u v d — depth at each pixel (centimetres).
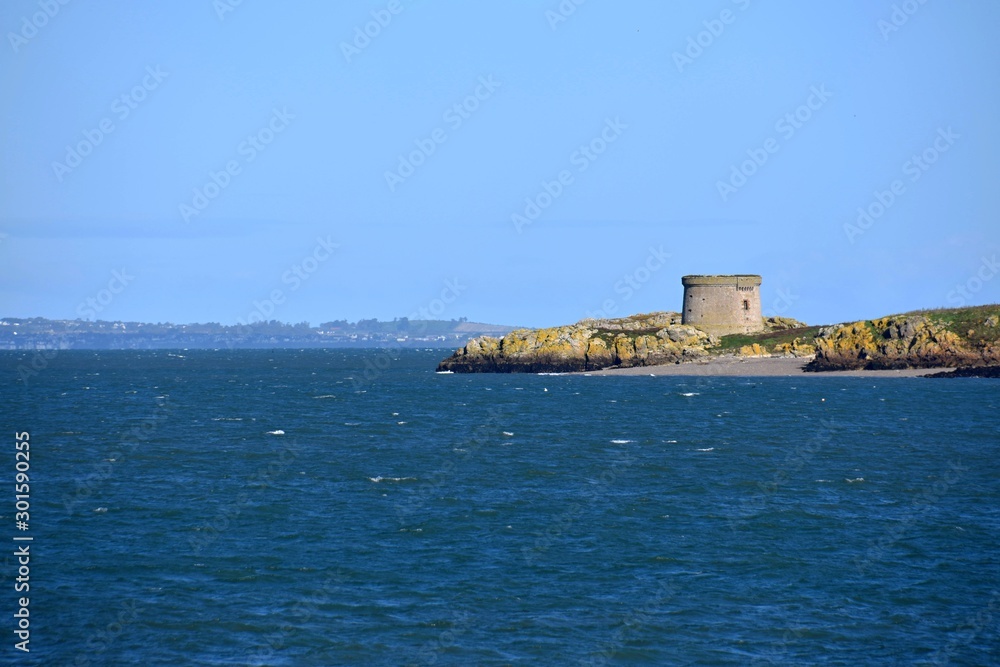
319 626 15012
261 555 18475
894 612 15475
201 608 15725
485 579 17088
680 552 18600
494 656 13988
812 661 13762
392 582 16925
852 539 19412
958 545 18975
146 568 17675
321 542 19362
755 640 14475
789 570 17475
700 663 13750
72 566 17775
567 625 15038
